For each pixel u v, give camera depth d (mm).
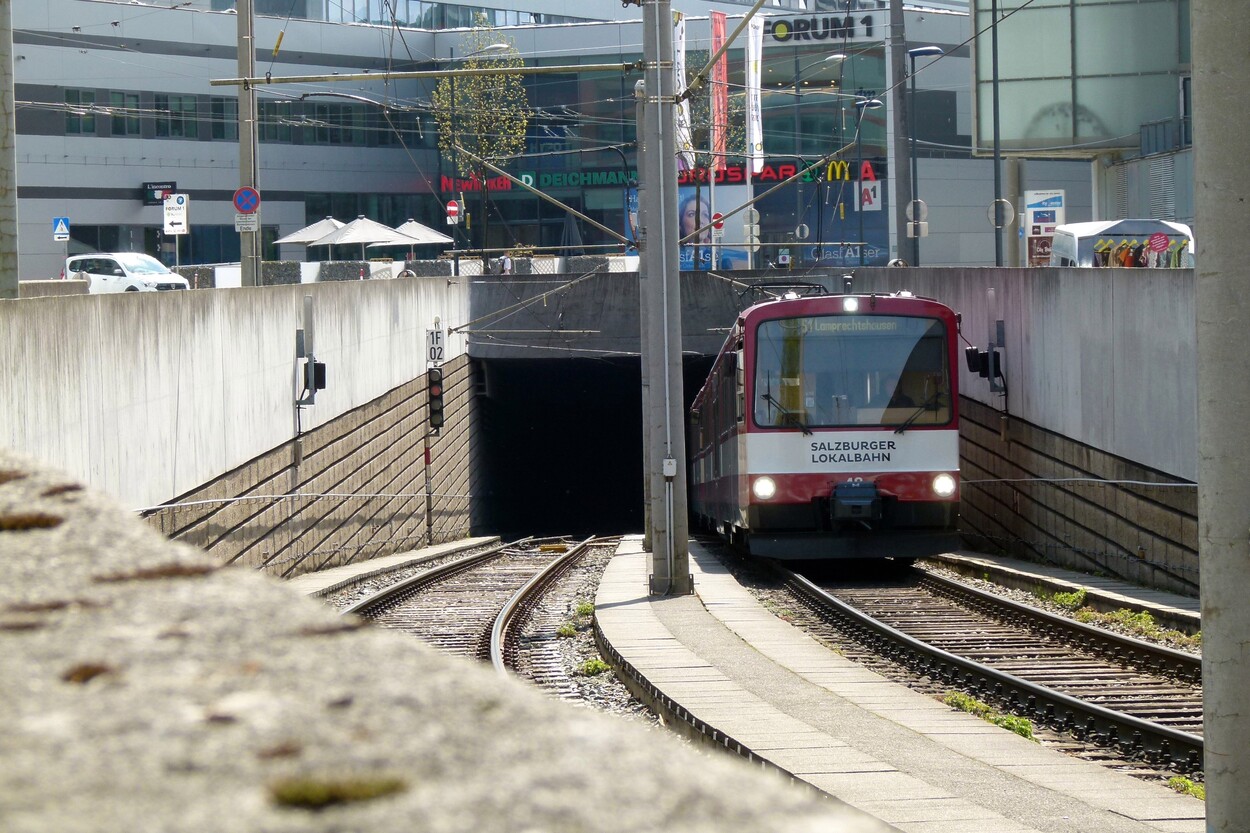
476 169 133000
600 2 160125
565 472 124938
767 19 137250
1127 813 16875
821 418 46938
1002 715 24875
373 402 64688
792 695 25562
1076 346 48375
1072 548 48719
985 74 88500
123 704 3232
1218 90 12266
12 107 30922
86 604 3824
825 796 17125
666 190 42656
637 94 45469
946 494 46844
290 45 138250
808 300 47656
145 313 37750
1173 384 40344
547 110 147375
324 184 142875
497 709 3375
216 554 43000
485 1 152500
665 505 43094
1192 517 38844
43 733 3084
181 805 2811
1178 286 39938
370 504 63969
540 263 100938
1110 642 30969
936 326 47438
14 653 3475
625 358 96062
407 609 44188
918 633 35125
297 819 2791
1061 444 49938
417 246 148125
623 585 47094
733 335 50000
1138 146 87500
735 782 3074
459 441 86750
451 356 83875
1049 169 145875
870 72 138125
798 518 46875
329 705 3299
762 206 135750
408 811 2844
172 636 3629
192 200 133500
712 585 46781
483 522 96875
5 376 28922
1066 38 87562
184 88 132375
